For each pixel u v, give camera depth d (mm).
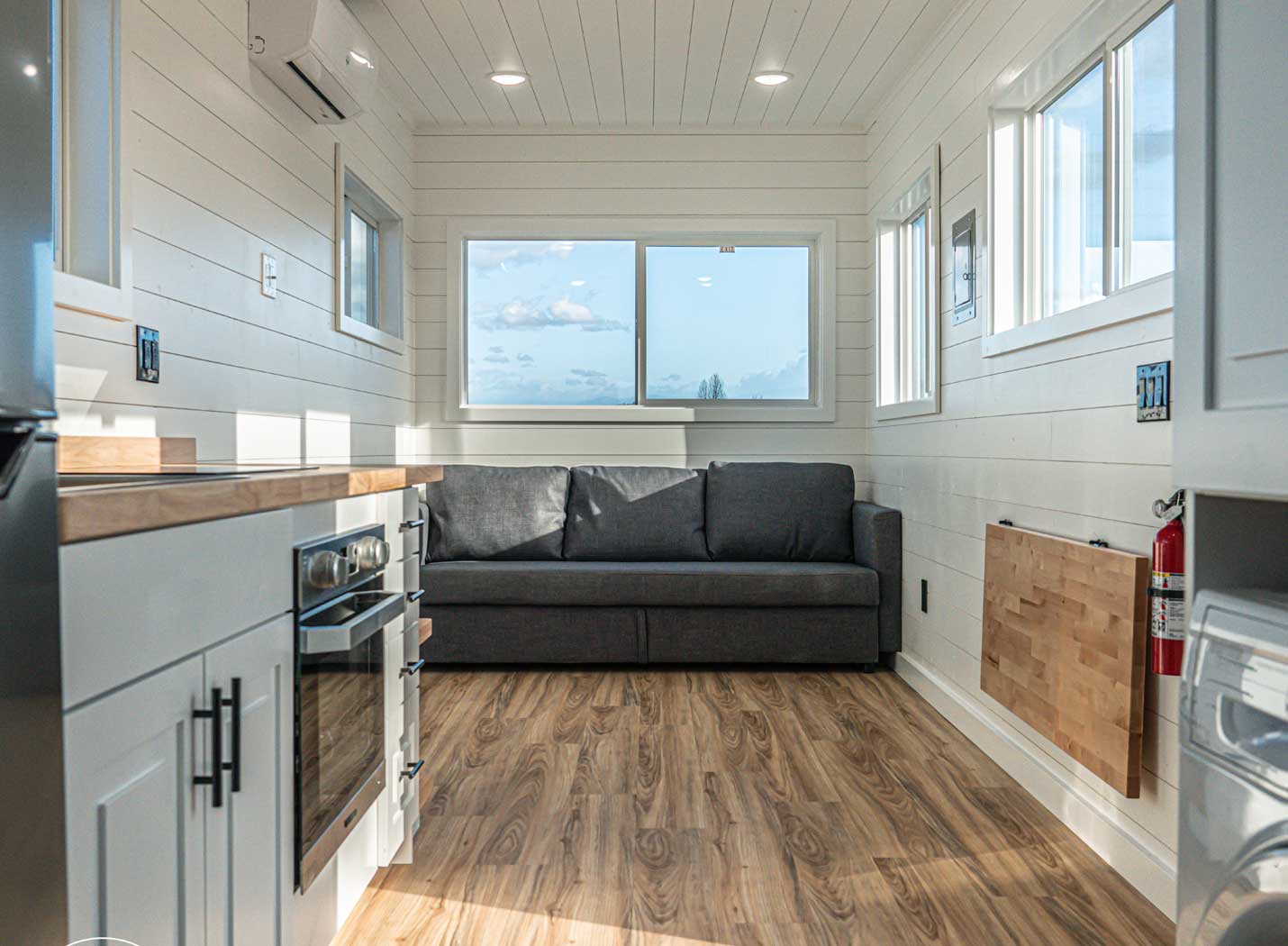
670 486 4641
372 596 1916
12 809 798
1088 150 2701
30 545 828
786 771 2842
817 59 4004
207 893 1216
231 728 1280
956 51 3457
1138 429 2131
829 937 1871
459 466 4668
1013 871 2168
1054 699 2445
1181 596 1847
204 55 2557
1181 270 1225
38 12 842
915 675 3863
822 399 4969
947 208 3559
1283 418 1017
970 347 3285
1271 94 1043
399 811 2148
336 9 2973
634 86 4328
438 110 4684
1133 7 2330
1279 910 918
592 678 4023
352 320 3867
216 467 2160
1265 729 962
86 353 2004
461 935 1876
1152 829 2053
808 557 4559
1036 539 2592
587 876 2143
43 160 851
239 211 2791
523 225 4957
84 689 933
